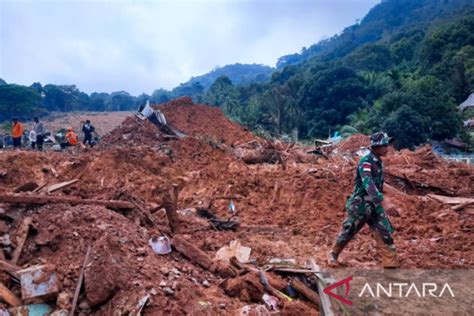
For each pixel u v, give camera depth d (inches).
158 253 189.3
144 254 180.9
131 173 444.8
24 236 180.5
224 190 410.9
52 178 379.2
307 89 2466.8
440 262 228.7
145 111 816.3
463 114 2094.0
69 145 730.8
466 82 2399.1
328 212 355.3
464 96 2396.7
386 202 202.4
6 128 1616.6
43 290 155.9
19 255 174.7
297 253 242.4
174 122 901.2
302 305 167.6
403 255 239.5
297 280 184.1
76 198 213.8
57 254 177.2
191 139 653.9
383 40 4968.0
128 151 490.3
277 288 181.8
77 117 2573.8
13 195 198.7
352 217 208.7
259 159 640.4
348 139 932.0
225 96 3154.5
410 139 1596.9
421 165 610.9
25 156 405.1
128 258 171.9
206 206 357.1
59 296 156.2
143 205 245.4
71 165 420.2
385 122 1641.2
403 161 617.0
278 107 2249.0
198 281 178.4
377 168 205.5
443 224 311.1
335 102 2304.4
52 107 3218.5
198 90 5354.3
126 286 157.2
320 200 378.6
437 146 1649.9
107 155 461.4
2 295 152.4
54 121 2432.3
